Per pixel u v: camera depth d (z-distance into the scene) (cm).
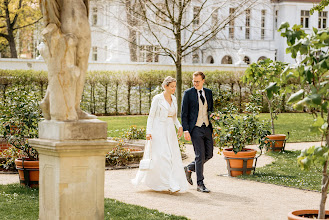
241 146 923
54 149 433
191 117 780
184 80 2667
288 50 414
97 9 2391
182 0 2166
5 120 824
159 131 772
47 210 461
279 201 702
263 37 4150
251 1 2164
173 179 762
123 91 2538
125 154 1045
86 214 454
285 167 1024
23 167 778
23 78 2294
